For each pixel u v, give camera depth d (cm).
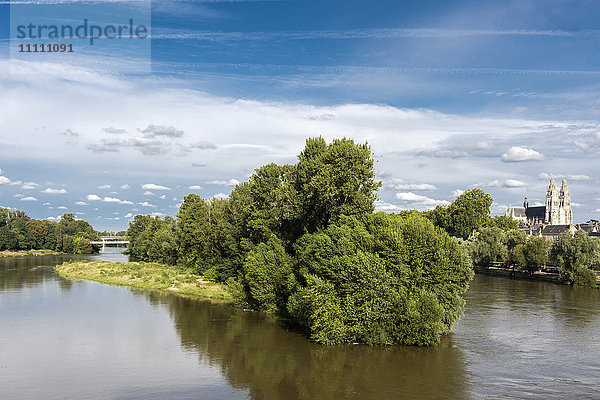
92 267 13212
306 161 7106
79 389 3853
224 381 4069
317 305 5053
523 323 6100
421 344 4922
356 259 4994
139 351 4934
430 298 4903
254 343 5238
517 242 13225
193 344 5203
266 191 8219
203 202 12862
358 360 4600
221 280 9506
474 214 16850
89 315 6738
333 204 6725
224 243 9600
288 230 7356
